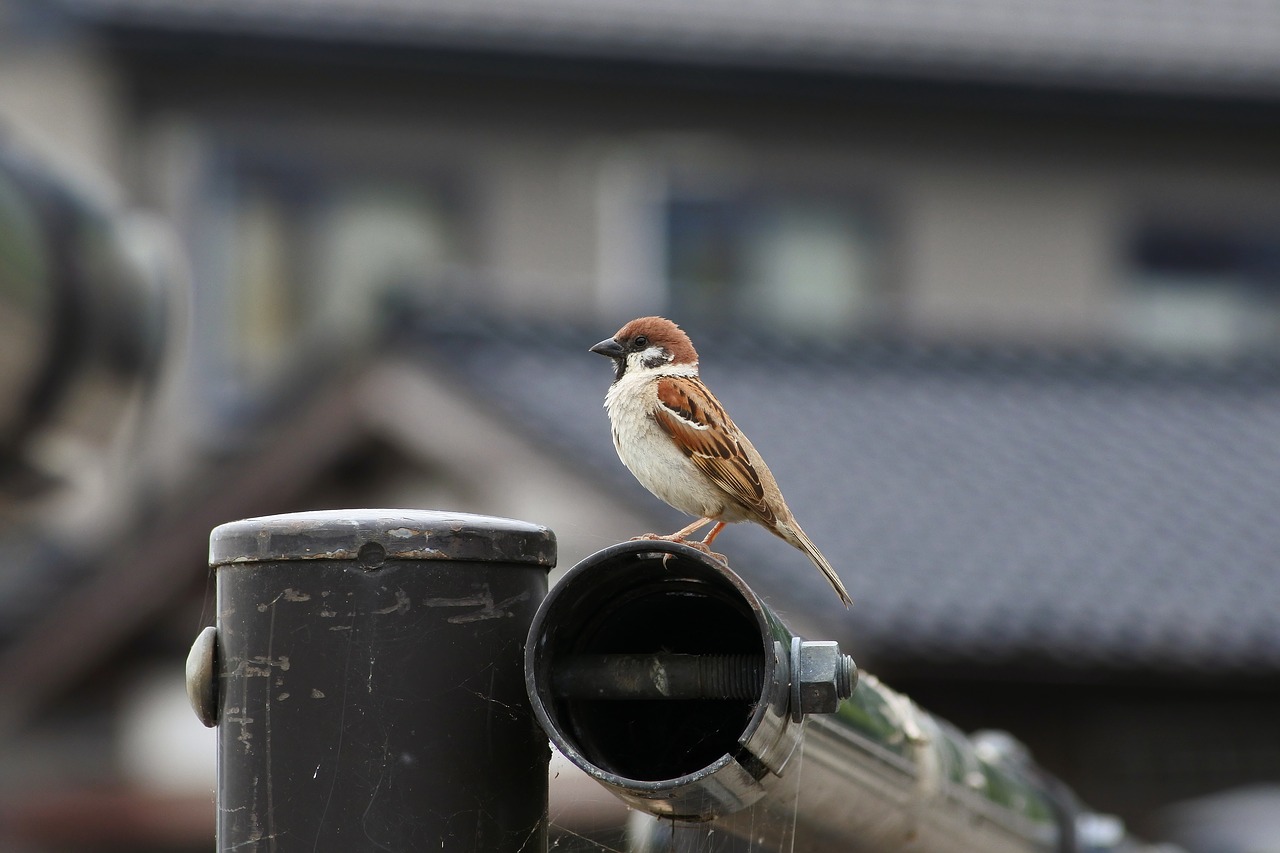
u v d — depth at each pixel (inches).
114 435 247.0
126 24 711.7
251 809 126.3
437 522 128.0
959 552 520.7
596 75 761.6
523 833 127.4
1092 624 485.7
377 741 124.9
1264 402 689.6
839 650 116.4
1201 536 556.1
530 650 112.5
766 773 117.6
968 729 487.8
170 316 253.9
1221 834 484.4
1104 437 636.1
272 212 738.2
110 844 539.8
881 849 147.6
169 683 544.7
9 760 545.6
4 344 220.7
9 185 227.1
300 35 727.7
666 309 740.0
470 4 749.3
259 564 129.2
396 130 752.3
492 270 756.0
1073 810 192.5
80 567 614.2
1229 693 499.8
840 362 674.8
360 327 544.7
